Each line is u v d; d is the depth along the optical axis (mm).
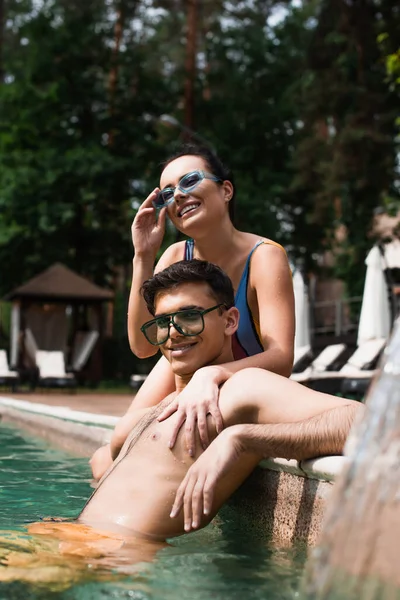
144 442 2541
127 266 30406
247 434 2225
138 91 26547
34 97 24484
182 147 3281
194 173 3119
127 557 1976
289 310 2979
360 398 9344
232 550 2115
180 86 27094
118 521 2365
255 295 3117
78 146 23766
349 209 23516
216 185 3166
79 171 22844
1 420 8562
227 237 3184
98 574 1784
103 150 24062
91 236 24547
